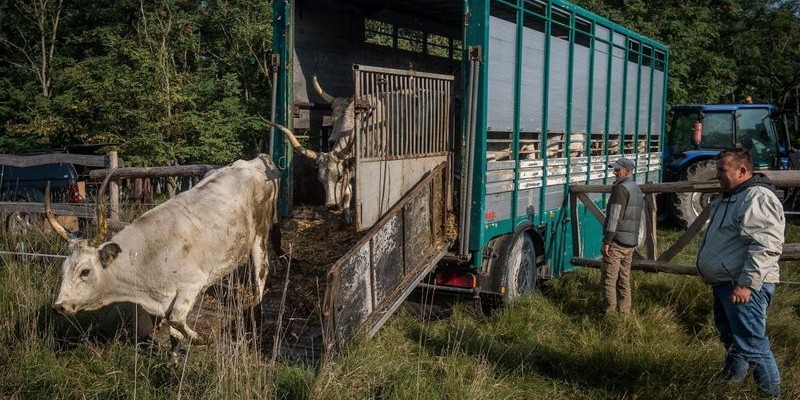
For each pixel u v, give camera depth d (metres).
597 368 5.50
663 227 13.81
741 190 4.75
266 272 6.11
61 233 5.36
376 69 5.65
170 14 14.14
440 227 6.46
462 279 6.52
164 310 5.43
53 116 14.00
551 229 7.91
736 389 4.69
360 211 5.59
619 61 9.45
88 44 16.95
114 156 8.22
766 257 4.56
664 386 5.00
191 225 5.45
